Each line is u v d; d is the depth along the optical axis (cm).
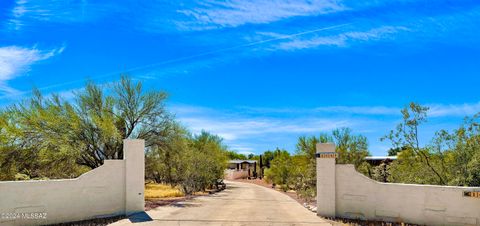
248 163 8000
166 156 2375
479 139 1393
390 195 1225
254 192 2981
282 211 1460
